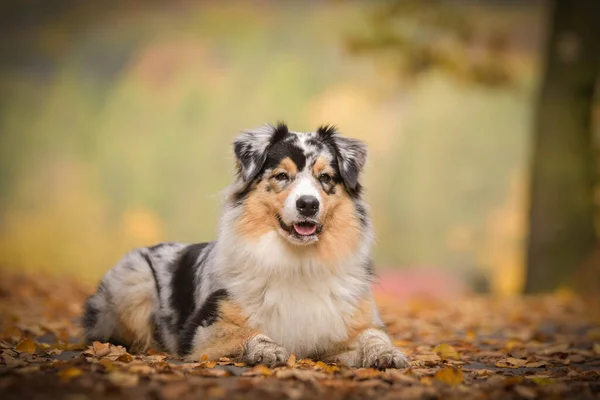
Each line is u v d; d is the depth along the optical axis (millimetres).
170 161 34438
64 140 35188
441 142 32156
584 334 8547
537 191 15062
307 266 5609
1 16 36031
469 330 8734
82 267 31578
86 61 36281
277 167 5707
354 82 33531
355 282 5785
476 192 31703
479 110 32031
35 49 36125
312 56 34562
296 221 5469
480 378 5355
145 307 6473
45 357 5688
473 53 16672
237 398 4293
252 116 34500
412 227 31484
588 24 14789
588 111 15031
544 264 14789
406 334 8156
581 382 5242
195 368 5113
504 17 30719
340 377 4941
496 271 29219
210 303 5715
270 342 5371
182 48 36125
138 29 36656
